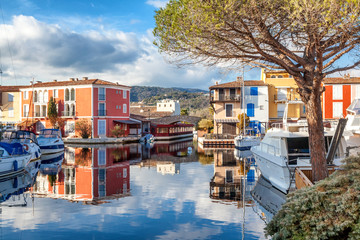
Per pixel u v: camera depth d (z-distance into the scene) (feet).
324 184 18.30
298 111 115.44
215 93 143.95
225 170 64.64
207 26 23.89
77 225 29.37
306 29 23.30
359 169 18.20
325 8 21.12
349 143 58.85
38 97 169.07
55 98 163.43
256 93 137.80
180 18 25.11
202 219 31.35
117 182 51.13
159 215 32.65
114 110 161.38
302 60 26.37
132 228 28.66
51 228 28.58
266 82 139.13
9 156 57.21
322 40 25.63
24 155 62.08
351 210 15.69
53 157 89.45
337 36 24.09
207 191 44.45
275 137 48.01
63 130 159.22
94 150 110.63
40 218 31.53
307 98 26.94
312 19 21.89
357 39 23.25
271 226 19.70
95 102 153.89
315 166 26.81
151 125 187.52
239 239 26.03
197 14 23.54
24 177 56.08
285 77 139.33
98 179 53.93
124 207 35.73
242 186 48.06
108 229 28.32
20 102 174.40
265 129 131.03
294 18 23.35
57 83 165.89
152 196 41.19
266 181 52.16
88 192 43.57
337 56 25.26
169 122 187.62
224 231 27.96
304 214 17.69
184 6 24.76
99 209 34.76
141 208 35.32
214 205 36.76
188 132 233.76
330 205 16.72
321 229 16.47
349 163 19.24
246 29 24.77
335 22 21.63
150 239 26.03
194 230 28.14
